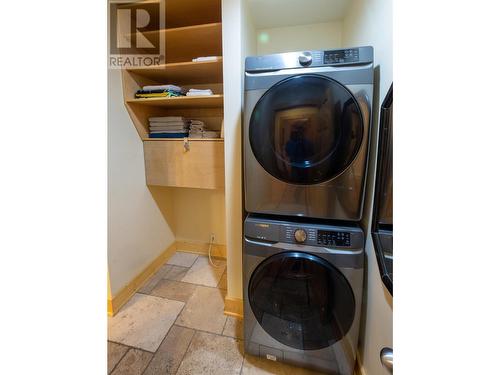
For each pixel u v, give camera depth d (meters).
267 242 1.01
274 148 0.98
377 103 0.91
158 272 2.00
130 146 1.70
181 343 1.30
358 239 0.91
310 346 1.07
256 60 0.96
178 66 1.54
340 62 0.88
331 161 0.92
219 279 1.91
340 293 0.95
